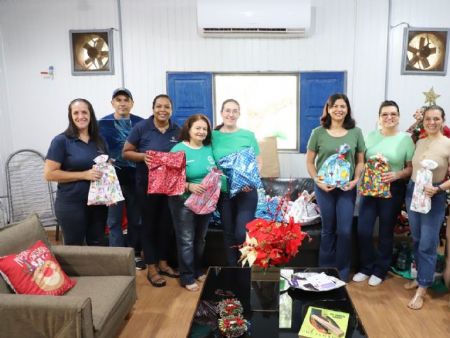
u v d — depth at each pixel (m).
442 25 3.59
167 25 3.68
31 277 1.81
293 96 3.78
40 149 3.95
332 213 2.58
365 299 2.49
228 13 3.43
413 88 3.69
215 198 2.39
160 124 2.63
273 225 1.72
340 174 2.46
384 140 2.57
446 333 2.11
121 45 3.73
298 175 3.91
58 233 3.71
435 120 2.23
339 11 3.59
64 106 3.88
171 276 2.84
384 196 2.47
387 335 2.09
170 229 2.78
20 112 3.90
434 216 2.28
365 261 2.75
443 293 2.56
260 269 1.73
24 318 1.54
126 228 3.22
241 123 3.85
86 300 1.56
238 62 3.72
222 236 2.85
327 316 1.67
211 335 1.58
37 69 3.82
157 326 2.21
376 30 3.61
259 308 1.76
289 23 3.45
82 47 3.75
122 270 2.15
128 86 3.80
